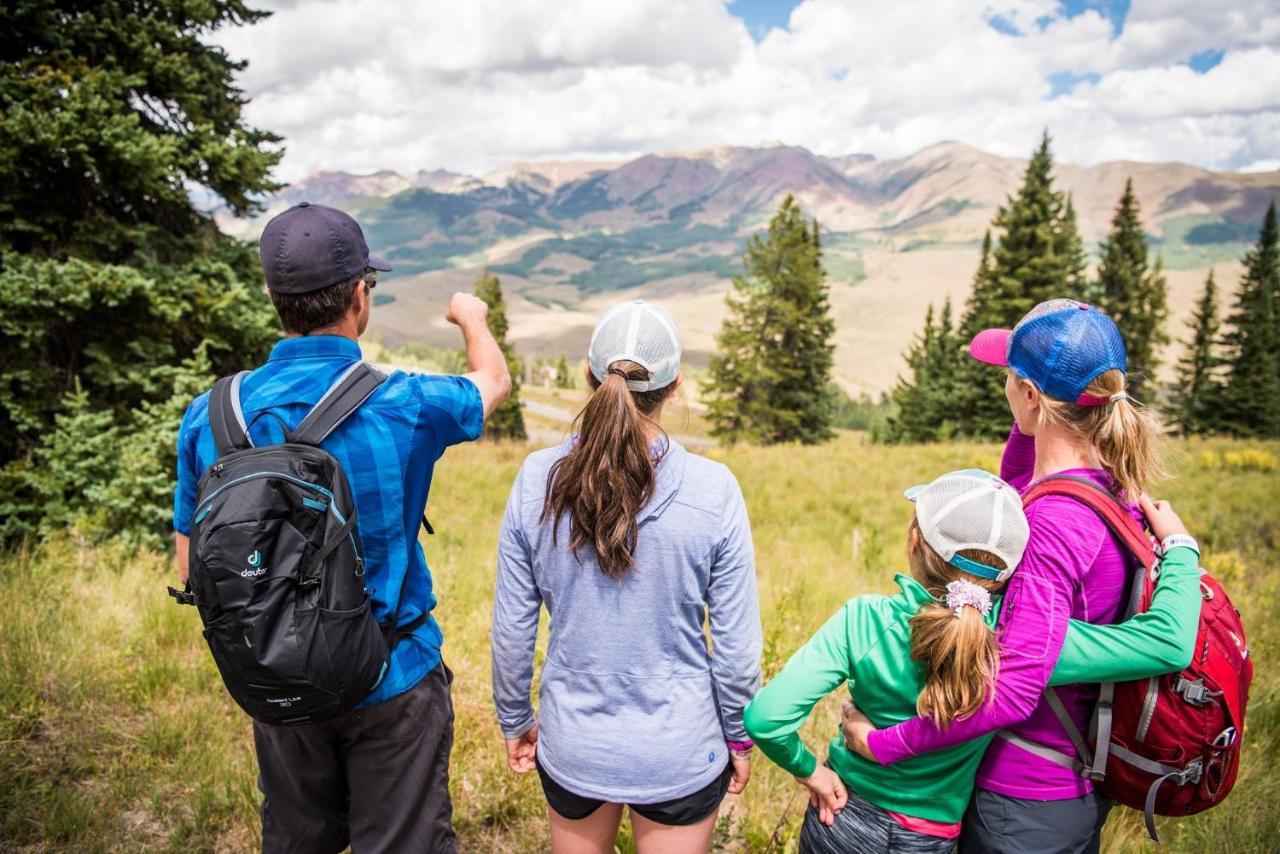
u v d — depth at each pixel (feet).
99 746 11.60
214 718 12.43
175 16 25.54
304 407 6.15
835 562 28.58
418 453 6.43
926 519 6.06
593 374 6.61
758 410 149.18
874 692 6.38
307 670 5.42
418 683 6.66
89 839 9.63
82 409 22.44
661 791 6.36
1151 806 5.96
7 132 21.17
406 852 6.73
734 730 6.78
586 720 6.45
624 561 6.11
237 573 5.32
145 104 25.52
